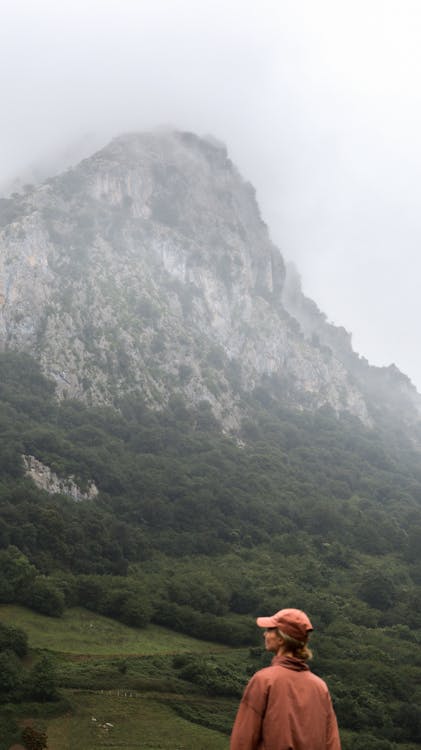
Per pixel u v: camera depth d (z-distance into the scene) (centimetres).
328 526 19575
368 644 12244
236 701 9262
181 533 16725
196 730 8012
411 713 9188
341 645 11812
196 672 9619
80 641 10525
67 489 16212
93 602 12094
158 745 7412
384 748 8312
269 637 1197
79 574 13312
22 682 8125
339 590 15412
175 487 18088
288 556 17125
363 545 19138
